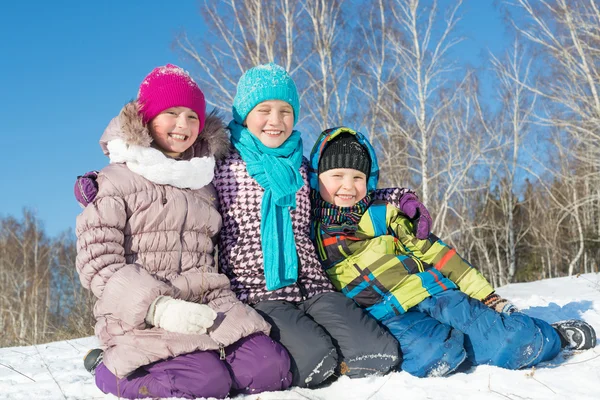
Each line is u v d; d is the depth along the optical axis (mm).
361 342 2535
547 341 2633
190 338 2268
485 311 2758
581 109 16156
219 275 2518
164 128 2666
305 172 3131
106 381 2336
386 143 17703
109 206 2416
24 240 27516
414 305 2846
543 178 25266
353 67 16453
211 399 2205
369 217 3096
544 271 25172
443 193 19062
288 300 2732
